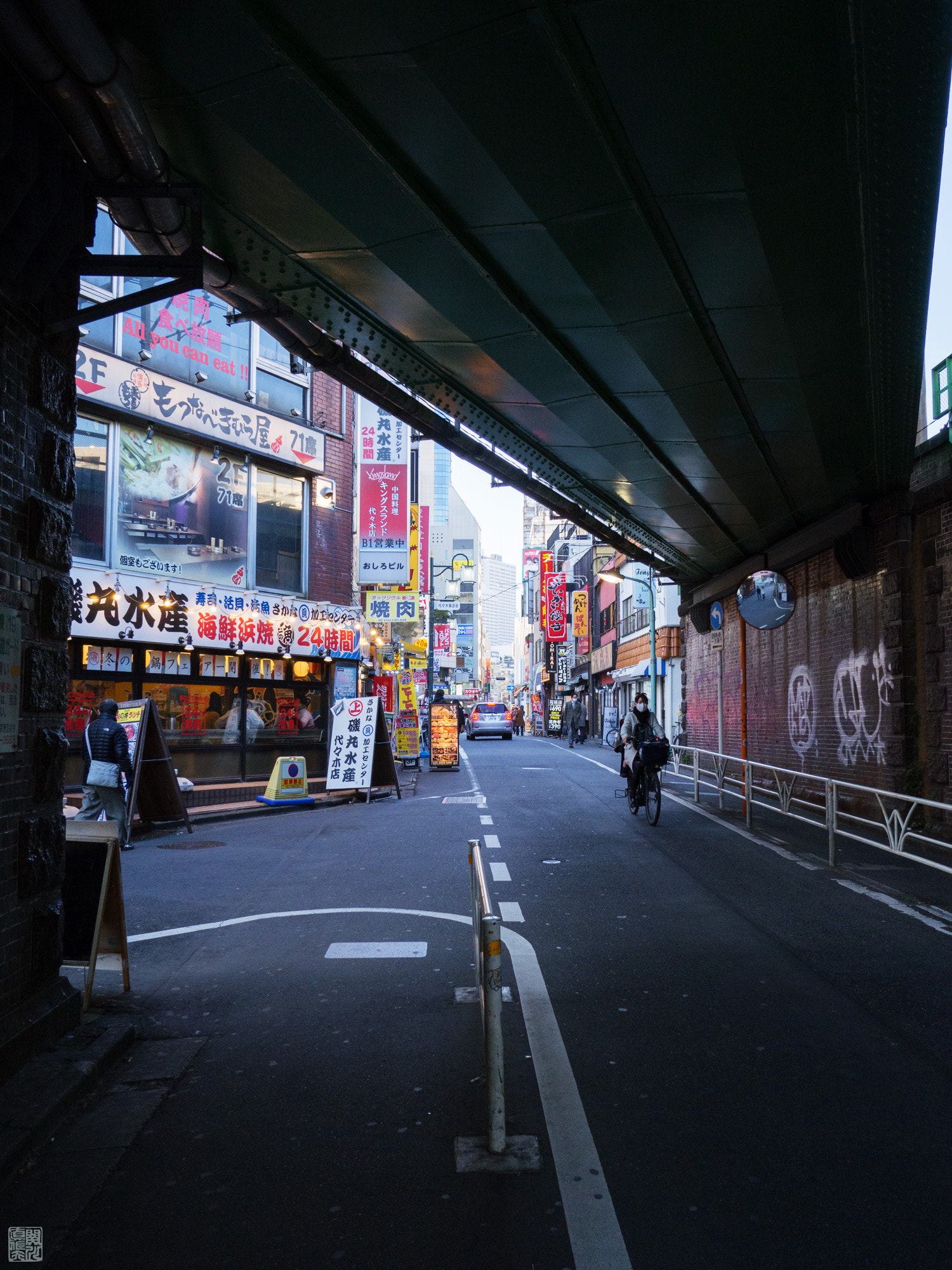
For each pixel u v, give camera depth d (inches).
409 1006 212.5
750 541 682.8
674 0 167.9
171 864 410.6
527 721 3309.5
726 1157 139.0
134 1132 149.5
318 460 767.7
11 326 172.1
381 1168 136.6
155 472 634.2
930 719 476.1
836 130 207.3
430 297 296.4
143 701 512.7
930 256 261.0
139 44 182.1
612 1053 181.5
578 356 345.7
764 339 319.9
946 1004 209.6
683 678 1020.5
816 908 309.4
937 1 167.5
